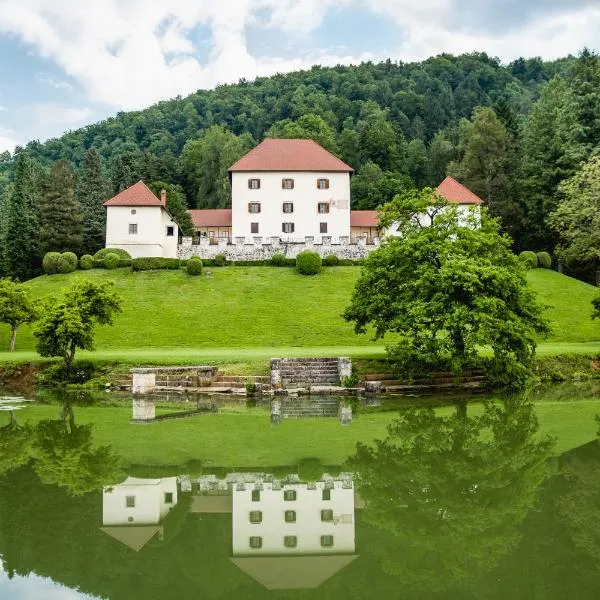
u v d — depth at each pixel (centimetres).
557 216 6456
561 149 7412
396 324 3416
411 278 3612
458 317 3209
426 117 17400
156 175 10650
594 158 6262
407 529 1299
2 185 17088
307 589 1018
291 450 1994
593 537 1232
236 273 6525
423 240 3531
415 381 3572
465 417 2597
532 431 2262
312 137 12025
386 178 11225
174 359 3875
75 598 977
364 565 1124
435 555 1155
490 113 9181
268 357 3869
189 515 1398
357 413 2753
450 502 1473
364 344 4903
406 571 1083
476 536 1250
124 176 10581
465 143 10456
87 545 1208
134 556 1151
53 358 4141
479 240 3550
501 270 3381
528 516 1362
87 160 9900
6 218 9312
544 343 4812
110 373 3828
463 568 1095
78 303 3919
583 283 6425
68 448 2042
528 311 3456
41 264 8238
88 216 9225
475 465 1784
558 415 2616
